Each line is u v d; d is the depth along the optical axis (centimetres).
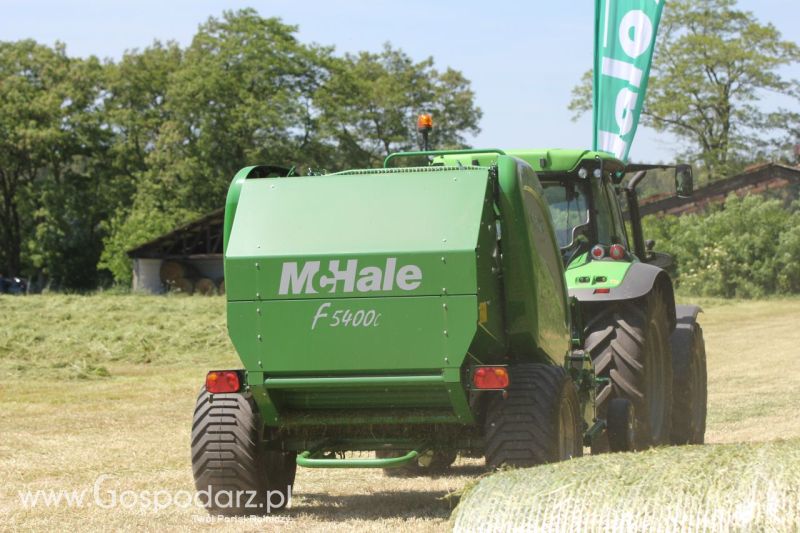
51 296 5450
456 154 1673
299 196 1276
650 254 2083
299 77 12656
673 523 834
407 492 1512
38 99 12644
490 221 1254
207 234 9806
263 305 1248
